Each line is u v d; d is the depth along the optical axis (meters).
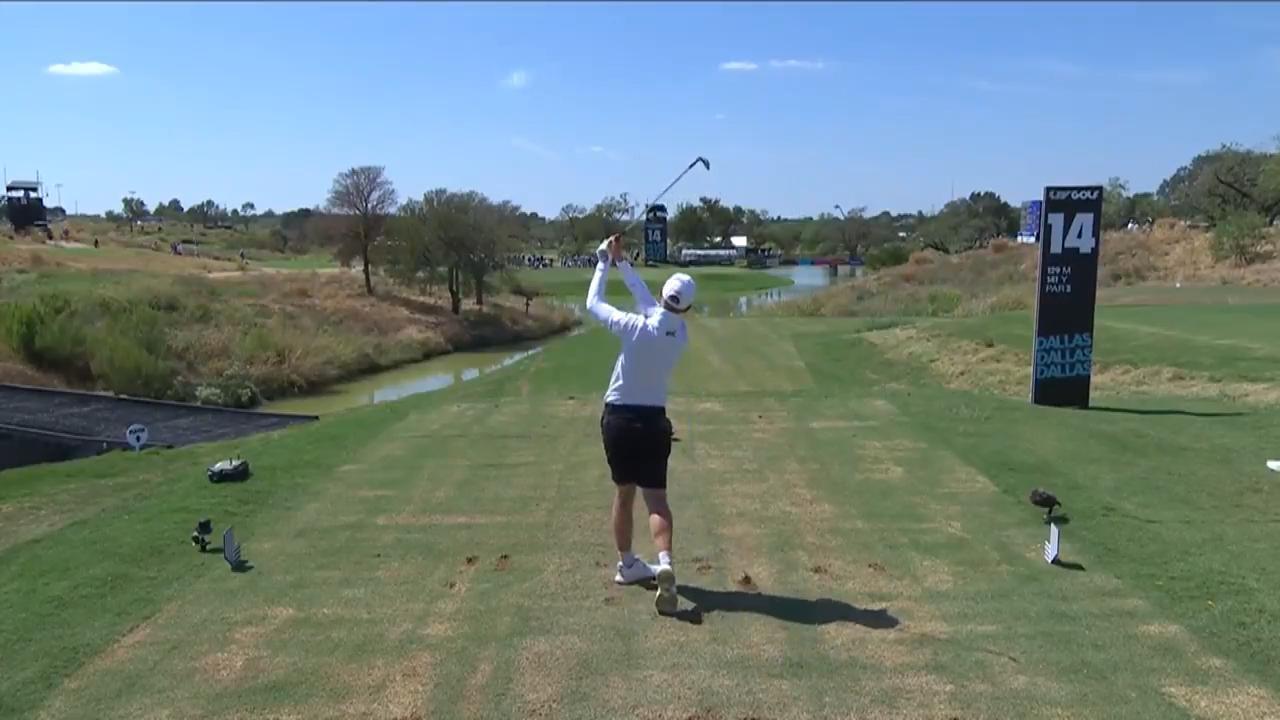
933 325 25.80
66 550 6.49
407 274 48.16
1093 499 7.32
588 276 75.31
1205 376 16.44
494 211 49.34
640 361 5.29
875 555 6.20
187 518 7.21
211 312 36.50
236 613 5.37
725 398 12.07
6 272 43.56
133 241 82.81
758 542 6.48
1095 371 18.02
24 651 4.91
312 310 41.19
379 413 11.79
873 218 137.00
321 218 51.62
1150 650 4.75
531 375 20.78
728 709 4.20
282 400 29.67
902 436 9.65
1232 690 4.33
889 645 4.84
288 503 7.62
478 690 4.40
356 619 5.26
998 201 106.00
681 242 127.06
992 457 8.70
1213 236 51.12
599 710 4.20
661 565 5.22
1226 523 6.72
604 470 8.52
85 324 30.56
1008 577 5.78
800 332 28.30
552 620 5.20
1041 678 4.47
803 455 8.91
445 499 7.64
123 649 4.93
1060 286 12.63
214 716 4.21
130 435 11.13
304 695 4.38
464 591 5.66
